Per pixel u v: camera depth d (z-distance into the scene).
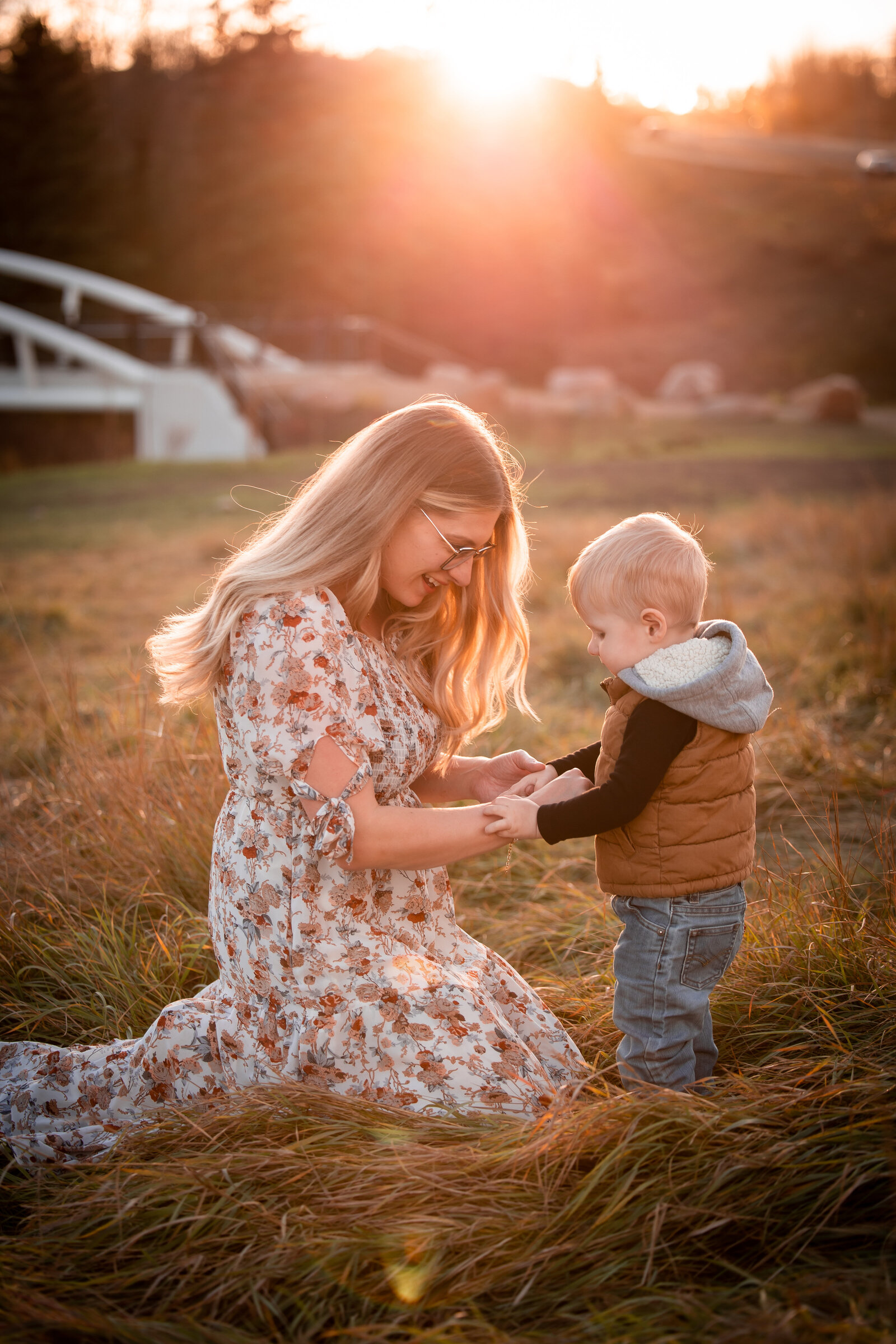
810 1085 1.98
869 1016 2.17
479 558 2.29
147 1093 2.05
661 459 19.30
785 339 44.62
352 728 1.99
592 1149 1.78
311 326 29.12
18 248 41.78
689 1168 1.71
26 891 3.05
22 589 9.38
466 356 45.12
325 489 2.07
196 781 3.36
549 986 2.64
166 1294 1.62
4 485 18.73
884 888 2.64
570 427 23.86
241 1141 1.86
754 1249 1.62
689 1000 2.01
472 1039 1.98
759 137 69.94
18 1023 2.53
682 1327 1.43
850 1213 1.65
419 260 44.78
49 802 3.47
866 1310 1.40
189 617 2.16
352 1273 1.57
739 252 49.47
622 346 44.84
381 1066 1.97
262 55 46.38
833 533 8.98
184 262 43.78
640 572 2.01
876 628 5.77
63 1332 1.47
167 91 46.69
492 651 2.35
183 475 19.08
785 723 4.35
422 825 2.00
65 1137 2.01
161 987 2.57
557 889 3.21
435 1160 1.75
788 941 2.50
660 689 1.94
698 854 1.97
